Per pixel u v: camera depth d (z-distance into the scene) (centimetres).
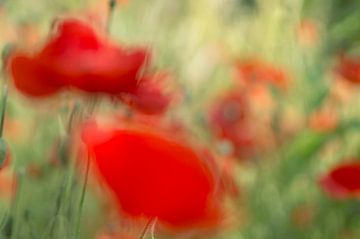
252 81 147
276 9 171
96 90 98
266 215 134
